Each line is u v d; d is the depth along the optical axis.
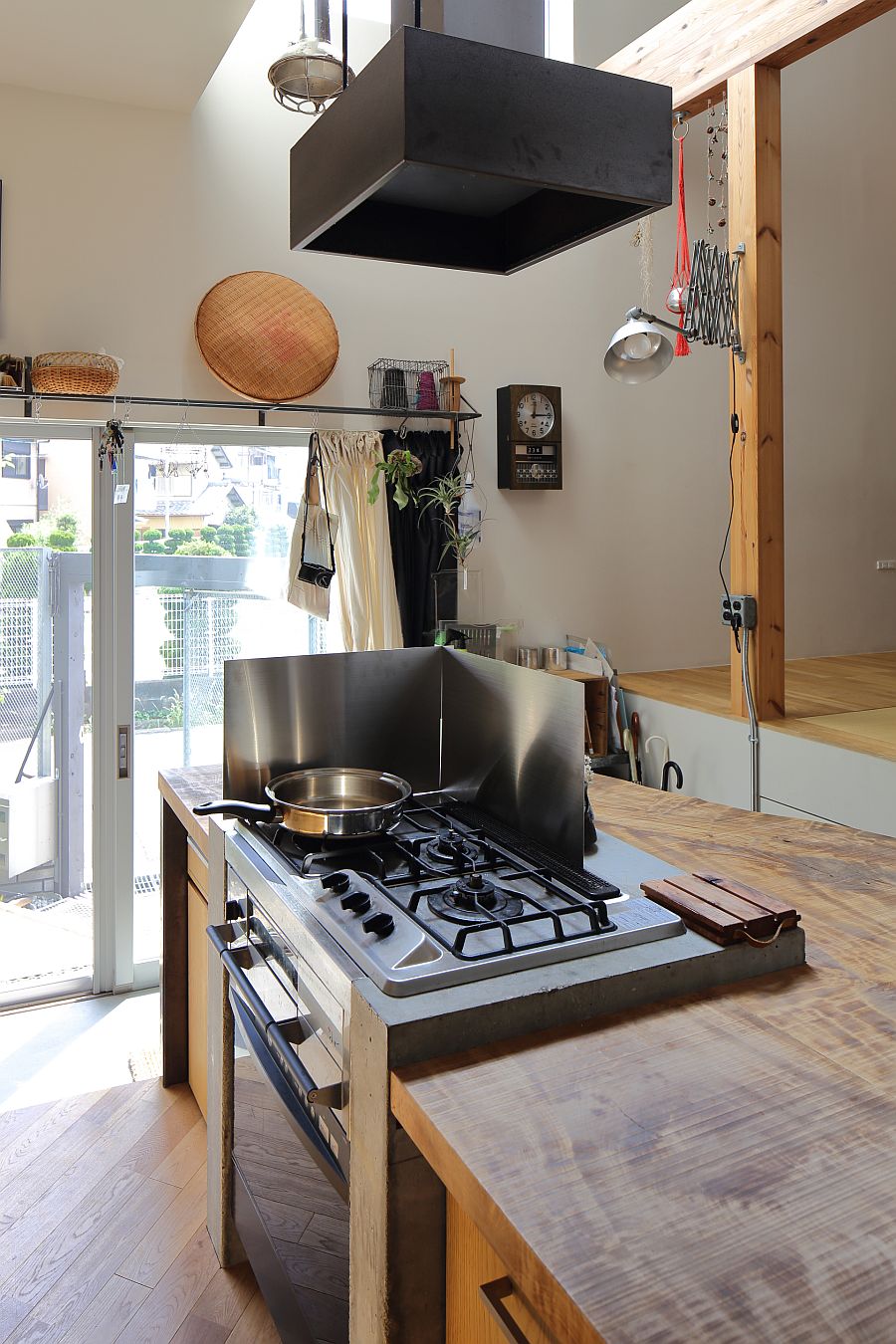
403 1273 1.28
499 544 4.19
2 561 3.61
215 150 3.62
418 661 2.32
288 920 1.63
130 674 3.78
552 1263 0.88
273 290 3.66
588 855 1.89
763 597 3.49
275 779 2.13
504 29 1.71
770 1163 1.02
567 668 4.20
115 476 3.68
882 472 5.12
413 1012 1.25
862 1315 0.82
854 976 1.48
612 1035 1.29
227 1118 2.16
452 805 2.17
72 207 3.42
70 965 3.82
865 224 4.98
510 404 4.06
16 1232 2.36
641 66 3.86
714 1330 0.81
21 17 2.80
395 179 1.81
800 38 3.11
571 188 1.53
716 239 4.58
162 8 2.74
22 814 3.71
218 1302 2.13
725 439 4.67
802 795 3.31
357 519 3.79
